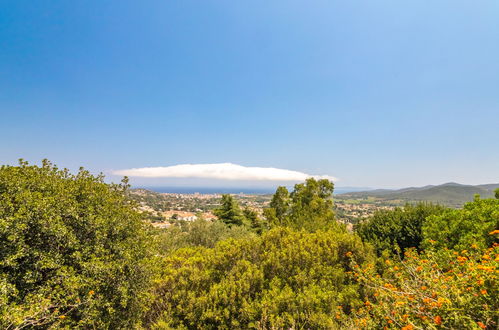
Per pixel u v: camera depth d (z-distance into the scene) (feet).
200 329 14.79
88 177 17.16
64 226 12.77
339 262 18.95
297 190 61.52
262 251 20.53
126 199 18.88
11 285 10.61
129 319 14.93
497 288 7.49
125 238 16.30
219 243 24.08
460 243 17.24
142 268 15.81
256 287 16.37
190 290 16.89
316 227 35.88
